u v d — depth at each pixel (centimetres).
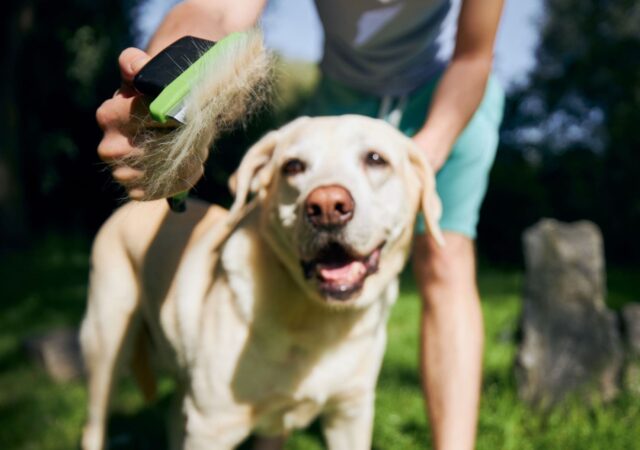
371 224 68
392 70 87
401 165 73
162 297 85
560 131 613
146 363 98
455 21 89
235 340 74
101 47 550
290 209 71
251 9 62
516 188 449
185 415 79
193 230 88
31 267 377
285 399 76
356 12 84
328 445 86
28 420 129
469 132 86
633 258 479
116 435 122
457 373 85
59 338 169
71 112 546
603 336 130
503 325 199
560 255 135
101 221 550
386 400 130
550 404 126
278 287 74
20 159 491
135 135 47
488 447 108
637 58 604
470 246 90
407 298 256
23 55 531
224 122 49
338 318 76
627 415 117
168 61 46
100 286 95
